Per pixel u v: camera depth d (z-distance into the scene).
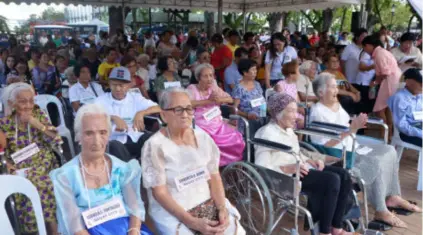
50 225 2.59
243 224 3.26
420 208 3.62
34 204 2.07
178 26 26.91
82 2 10.50
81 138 2.08
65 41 18.58
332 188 2.74
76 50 9.78
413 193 4.07
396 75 5.09
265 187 2.80
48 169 2.91
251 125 3.49
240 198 3.25
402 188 4.19
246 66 4.41
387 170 3.36
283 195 2.87
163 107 2.36
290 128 3.18
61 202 2.03
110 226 2.11
